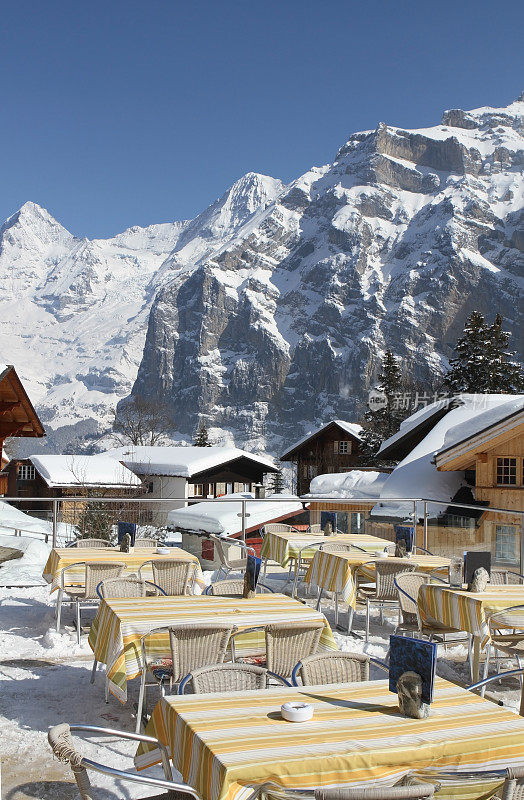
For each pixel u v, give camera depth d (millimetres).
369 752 3172
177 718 3625
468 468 19797
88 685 6707
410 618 7562
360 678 4527
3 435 23719
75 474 31203
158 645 5688
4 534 19469
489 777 3107
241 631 5578
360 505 19219
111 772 3166
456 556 15758
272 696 3943
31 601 10562
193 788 3215
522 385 58469
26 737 5434
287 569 14773
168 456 46125
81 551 9641
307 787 3051
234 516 23125
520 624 6539
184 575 8406
